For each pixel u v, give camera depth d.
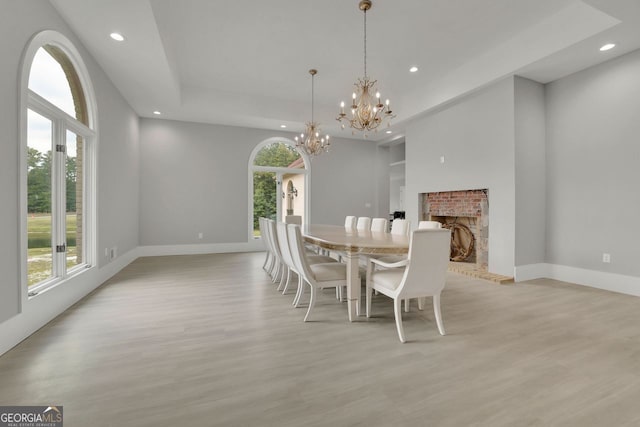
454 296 3.34
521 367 1.82
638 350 2.05
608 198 3.62
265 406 1.45
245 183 6.64
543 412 1.41
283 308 2.91
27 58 2.17
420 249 2.16
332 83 5.21
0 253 1.92
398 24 3.46
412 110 5.50
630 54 3.41
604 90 3.64
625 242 3.48
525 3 3.15
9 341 2.00
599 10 2.75
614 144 3.56
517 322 2.56
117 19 2.76
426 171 5.52
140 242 5.88
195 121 6.17
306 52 4.12
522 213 4.05
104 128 3.80
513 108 4.00
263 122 6.21
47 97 2.61
